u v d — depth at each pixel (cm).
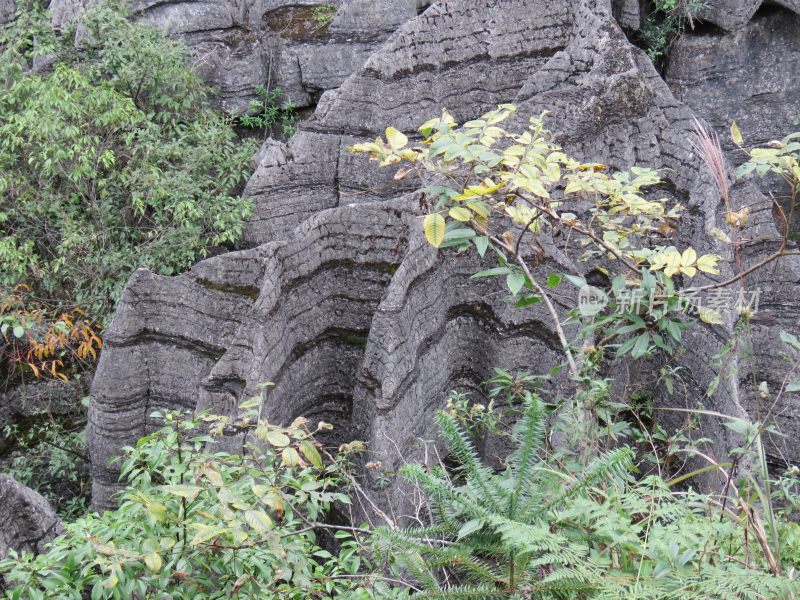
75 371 602
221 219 586
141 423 483
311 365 466
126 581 265
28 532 357
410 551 265
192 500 282
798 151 592
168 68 657
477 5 530
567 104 455
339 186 575
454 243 316
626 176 337
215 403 432
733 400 419
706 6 645
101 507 491
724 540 256
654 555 237
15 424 597
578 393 334
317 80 708
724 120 661
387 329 418
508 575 245
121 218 627
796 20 633
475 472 264
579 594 239
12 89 630
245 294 473
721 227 451
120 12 686
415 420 435
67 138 611
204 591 285
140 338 475
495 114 307
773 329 521
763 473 255
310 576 282
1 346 600
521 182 278
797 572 247
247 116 711
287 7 719
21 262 618
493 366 453
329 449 469
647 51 668
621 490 276
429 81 546
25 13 710
